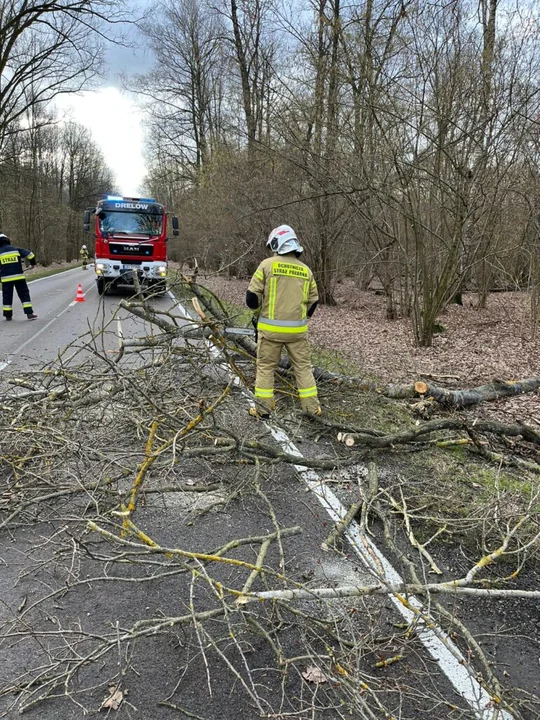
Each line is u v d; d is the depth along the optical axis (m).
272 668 2.40
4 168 34.50
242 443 4.12
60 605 2.77
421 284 10.39
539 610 2.83
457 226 9.31
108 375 4.84
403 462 4.57
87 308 14.08
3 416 4.48
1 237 11.62
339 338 10.63
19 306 14.57
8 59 22.25
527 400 6.25
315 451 4.80
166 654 2.48
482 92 8.78
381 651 2.51
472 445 4.83
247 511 3.74
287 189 14.05
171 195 36.59
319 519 3.67
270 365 5.20
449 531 3.51
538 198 10.02
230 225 17.75
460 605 2.85
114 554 3.18
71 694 2.23
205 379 5.29
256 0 16.86
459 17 8.92
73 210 60.31
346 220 13.42
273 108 12.09
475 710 2.11
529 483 4.23
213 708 2.20
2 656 2.44
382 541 3.43
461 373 7.77
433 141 8.86
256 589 2.91
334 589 2.54
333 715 2.19
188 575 3.03
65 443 4.07
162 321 5.52
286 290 5.02
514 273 13.27
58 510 3.63
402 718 2.17
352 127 10.81
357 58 9.92
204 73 30.06
